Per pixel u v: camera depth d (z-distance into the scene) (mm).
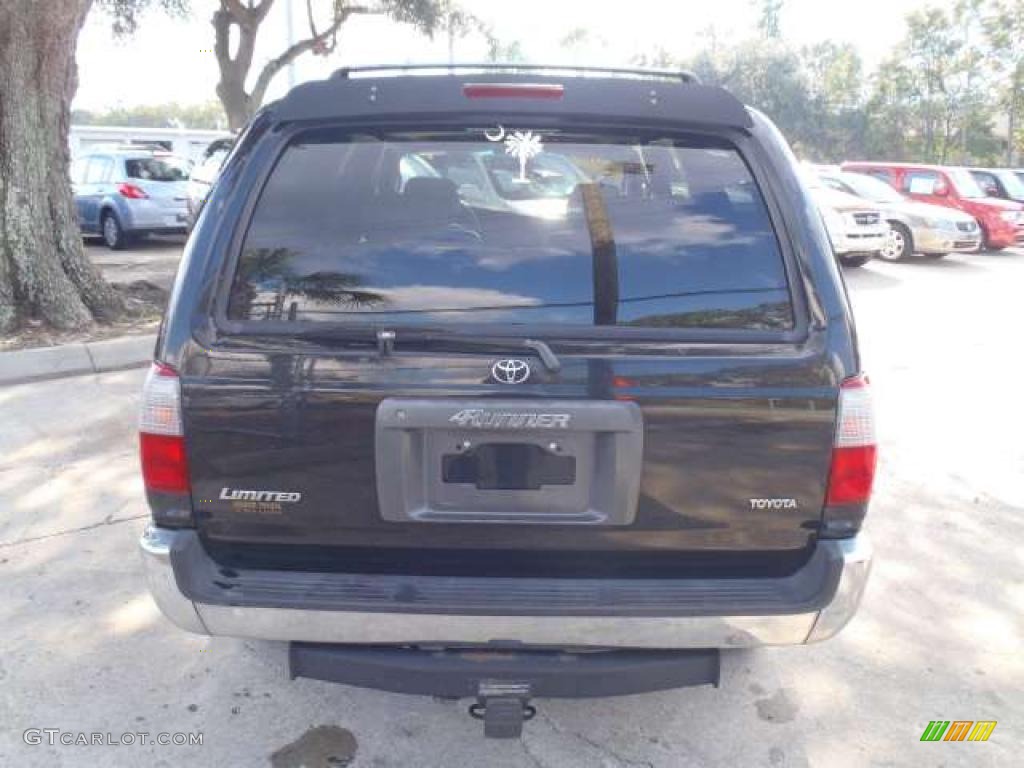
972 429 6309
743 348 2332
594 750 2953
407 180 2562
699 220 2475
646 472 2336
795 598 2375
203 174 13961
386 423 2299
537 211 2500
